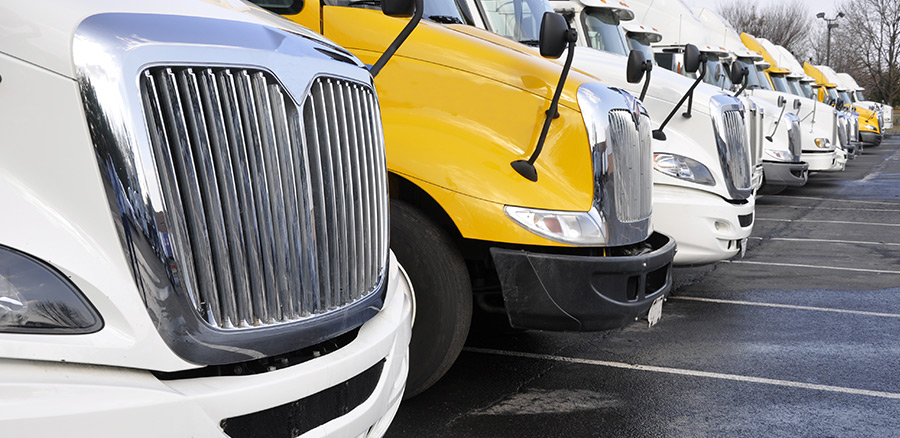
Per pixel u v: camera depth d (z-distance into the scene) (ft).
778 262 29.25
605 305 12.85
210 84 6.86
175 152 6.65
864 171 73.41
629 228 13.79
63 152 6.20
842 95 99.91
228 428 6.87
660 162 20.59
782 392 15.16
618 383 15.34
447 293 12.50
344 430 7.95
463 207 12.32
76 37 6.26
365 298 8.57
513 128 13.19
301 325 7.55
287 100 7.46
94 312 6.20
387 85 13.78
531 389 14.82
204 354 6.72
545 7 22.50
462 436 12.55
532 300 12.54
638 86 21.74
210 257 6.85
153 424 6.30
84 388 6.03
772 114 43.78
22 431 5.65
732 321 20.42
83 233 6.20
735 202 21.24
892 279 26.37
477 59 13.52
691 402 14.46
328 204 7.96
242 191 7.06
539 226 12.34
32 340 5.90
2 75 6.13
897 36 192.44
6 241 5.93
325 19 14.15
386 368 8.82
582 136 13.07
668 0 42.39
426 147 12.73
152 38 6.56
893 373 16.46
